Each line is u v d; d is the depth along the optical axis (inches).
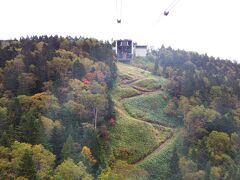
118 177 5526.6
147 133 7322.8
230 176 6028.5
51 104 6643.7
